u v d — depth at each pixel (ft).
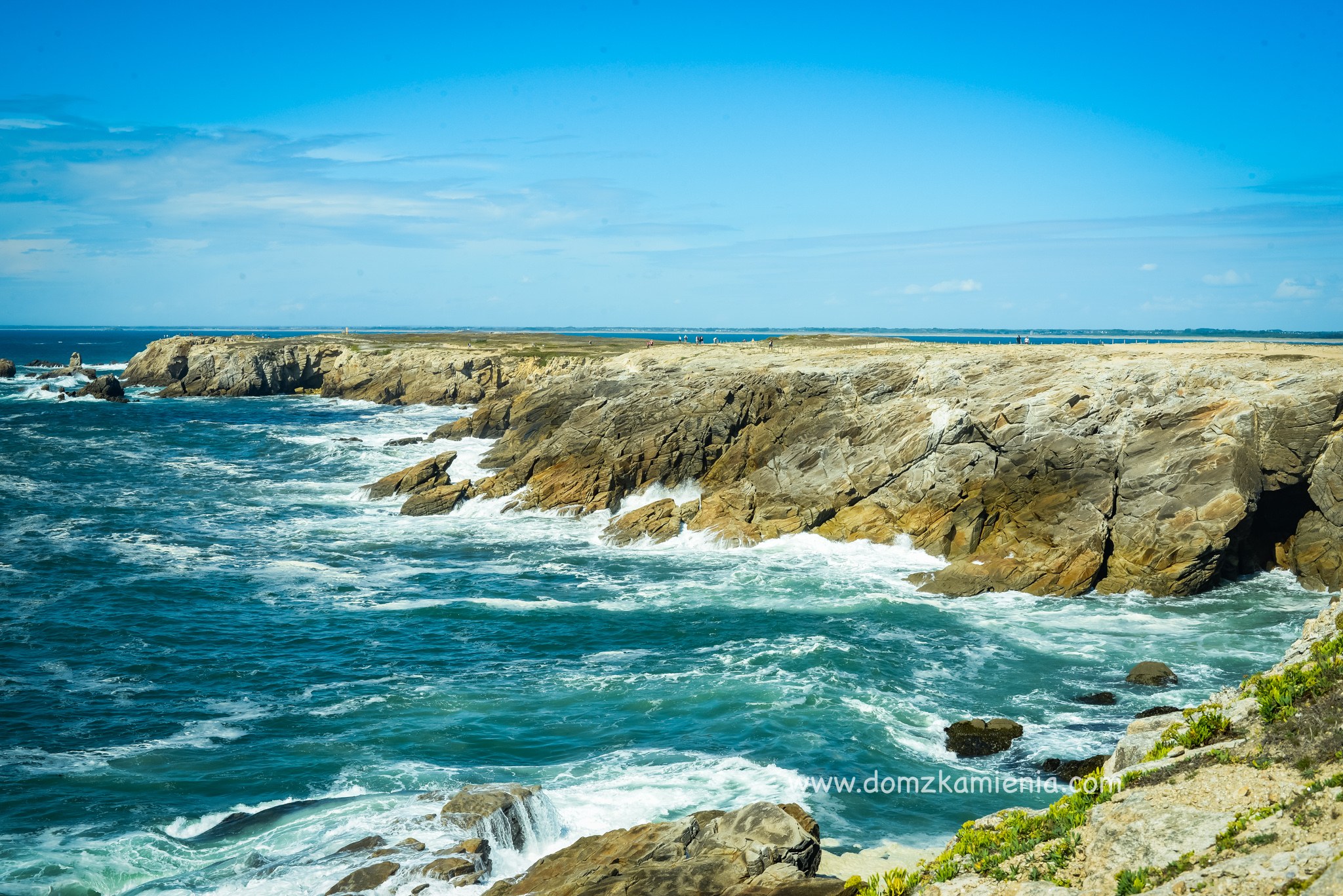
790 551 145.38
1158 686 90.38
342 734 79.92
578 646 103.35
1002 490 136.46
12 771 71.92
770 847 50.96
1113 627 108.99
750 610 116.16
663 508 153.99
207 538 149.69
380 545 149.07
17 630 103.81
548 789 69.92
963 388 157.58
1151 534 122.21
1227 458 120.78
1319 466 120.06
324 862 57.21
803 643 102.63
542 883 53.06
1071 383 138.10
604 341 492.54
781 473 159.02
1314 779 39.96
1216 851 37.22
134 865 58.85
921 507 142.41
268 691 89.66
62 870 58.34
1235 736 46.68
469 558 142.00
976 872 43.73
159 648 100.22
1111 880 38.70
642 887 48.01
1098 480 129.08
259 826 62.95
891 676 94.02
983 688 90.99
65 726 80.69
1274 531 132.57
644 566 137.80
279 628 108.17
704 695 88.79
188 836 63.00
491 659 99.19
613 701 87.51
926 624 110.63
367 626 109.40
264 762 74.38
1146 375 135.95
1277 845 36.32
